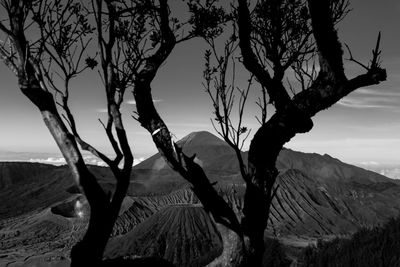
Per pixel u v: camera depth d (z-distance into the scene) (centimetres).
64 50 402
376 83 414
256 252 405
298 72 446
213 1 509
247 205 413
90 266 304
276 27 469
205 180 413
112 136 347
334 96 416
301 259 3453
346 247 2725
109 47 368
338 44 406
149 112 428
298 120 418
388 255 2162
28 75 343
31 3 365
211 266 415
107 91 358
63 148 331
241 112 425
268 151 420
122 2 458
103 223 314
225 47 460
